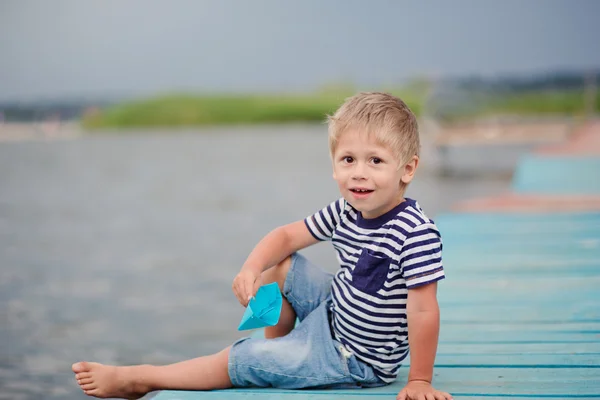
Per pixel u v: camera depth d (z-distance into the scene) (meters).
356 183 2.53
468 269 4.84
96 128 34.28
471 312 3.76
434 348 2.53
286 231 2.84
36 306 5.55
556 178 9.32
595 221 6.56
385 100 2.61
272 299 2.61
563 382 2.72
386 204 2.59
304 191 11.54
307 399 2.61
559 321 3.54
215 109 35.19
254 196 11.17
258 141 23.81
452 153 16.70
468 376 2.81
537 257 5.16
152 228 8.85
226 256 7.12
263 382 2.74
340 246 2.74
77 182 14.08
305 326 2.76
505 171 13.29
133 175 14.98
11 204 11.34
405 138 2.56
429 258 2.50
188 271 6.56
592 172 9.66
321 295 2.90
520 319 3.60
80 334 4.84
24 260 7.22
